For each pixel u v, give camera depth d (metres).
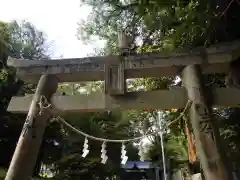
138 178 30.11
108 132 18.97
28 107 5.21
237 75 4.96
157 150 24.83
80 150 17.31
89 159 17.33
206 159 3.83
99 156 17.80
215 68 5.22
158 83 9.62
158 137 24.27
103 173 18.91
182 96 4.88
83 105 5.02
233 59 4.95
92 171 18.08
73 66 5.24
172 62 5.02
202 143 4.00
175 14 4.68
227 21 5.25
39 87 5.07
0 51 15.20
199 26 5.05
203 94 4.54
